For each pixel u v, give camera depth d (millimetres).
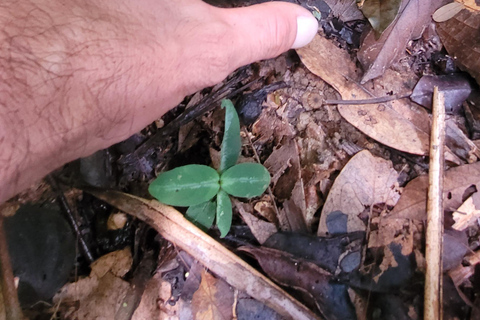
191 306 150
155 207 155
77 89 106
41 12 104
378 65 177
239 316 148
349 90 179
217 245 149
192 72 134
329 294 146
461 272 151
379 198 161
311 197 164
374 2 182
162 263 154
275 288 145
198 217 155
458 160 169
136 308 150
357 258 150
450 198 161
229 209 150
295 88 182
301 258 151
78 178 167
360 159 165
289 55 186
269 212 162
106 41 111
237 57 148
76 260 161
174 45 125
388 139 172
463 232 156
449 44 182
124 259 159
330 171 168
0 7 100
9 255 151
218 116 177
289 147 171
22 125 97
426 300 142
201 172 147
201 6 139
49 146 103
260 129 178
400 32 177
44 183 163
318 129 176
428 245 150
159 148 175
